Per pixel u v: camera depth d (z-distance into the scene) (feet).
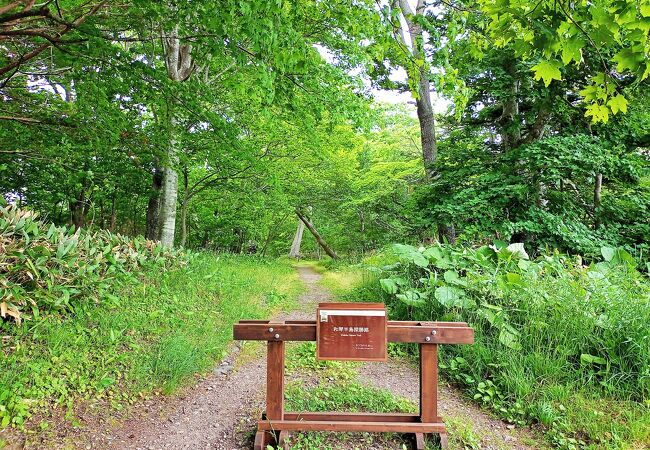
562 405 10.88
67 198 35.88
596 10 6.41
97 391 11.25
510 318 14.78
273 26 10.23
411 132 57.31
